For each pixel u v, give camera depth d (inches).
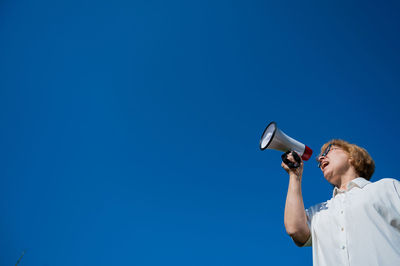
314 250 99.0
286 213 107.7
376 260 79.4
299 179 114.0
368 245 83.0
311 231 103.5
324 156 131.8
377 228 84.6
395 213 85.4
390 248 79.7
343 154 125.6
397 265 76.2
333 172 123.0
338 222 95.0
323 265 91.3
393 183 92.7
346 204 97.0
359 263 81.4
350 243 86.7
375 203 88.8
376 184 95.6
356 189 102.0
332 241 93.4
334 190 115.4
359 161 120.6
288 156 118.3
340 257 88.4
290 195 109.8
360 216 89.3
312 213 112.8
